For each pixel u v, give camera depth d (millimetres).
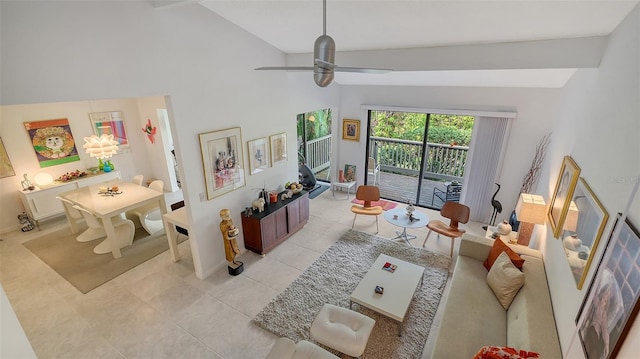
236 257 4480
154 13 2848
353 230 5203
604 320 1616
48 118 5625
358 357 2861
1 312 1025
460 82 4750
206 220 3893
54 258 4473
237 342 3055
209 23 3371
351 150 6629
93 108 6203
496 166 5102
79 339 3084
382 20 2934
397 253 4516
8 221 5332
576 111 3176
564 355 2127
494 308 2967
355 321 2809
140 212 5121
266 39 4082
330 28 3312
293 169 5340
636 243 1440
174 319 3332
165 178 7168
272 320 3287
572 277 2301
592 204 2148
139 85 2850
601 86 2504
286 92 4805
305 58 4461
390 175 6902
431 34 3107
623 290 1474
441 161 6133
